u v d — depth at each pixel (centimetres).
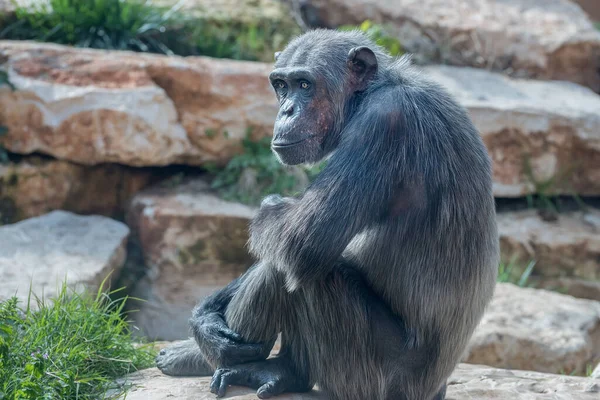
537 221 2416
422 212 998
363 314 1015
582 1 4559
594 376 1322
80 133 2208
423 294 1005
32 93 2188
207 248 2184
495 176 2433
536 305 1919
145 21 2636
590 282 2325
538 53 2820
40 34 2550
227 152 2359
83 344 1212
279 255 977
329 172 984
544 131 2428
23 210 2222
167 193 2308
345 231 959
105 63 2292
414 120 1002
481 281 1039
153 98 2248
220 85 2327
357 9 2905
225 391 1073
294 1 2933
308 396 1077
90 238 2036
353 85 1074
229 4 2839
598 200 2558
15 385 1052
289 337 1085
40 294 1619
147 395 1089
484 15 2966
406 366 1033
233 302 1103
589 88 2848
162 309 2103
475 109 2400
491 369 1352
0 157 2198
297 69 1059
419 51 2842
